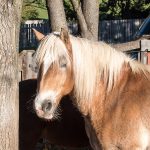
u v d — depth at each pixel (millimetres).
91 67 3785
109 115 3805
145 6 23812
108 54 3850
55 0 5535
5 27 3508
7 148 3604
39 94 3477
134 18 24391
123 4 24016
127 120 3727
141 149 3738
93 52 3809
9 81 3570
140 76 3867
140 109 3730
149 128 3727
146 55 5406
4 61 3531
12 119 3621
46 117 3482
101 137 3859
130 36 23125
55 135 4793
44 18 27922
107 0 24672
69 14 21531
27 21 24281
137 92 3783
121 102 3777
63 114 4723
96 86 3832
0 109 3566
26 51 5629
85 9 5898
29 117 4668
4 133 3582
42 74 3490
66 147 4926
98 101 3846
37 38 3840
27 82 4902
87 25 5883
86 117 3959
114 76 3830
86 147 4891
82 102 3830
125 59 3920
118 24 23203
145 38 5906
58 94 3572
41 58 3514
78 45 3754
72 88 3752
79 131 4730
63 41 3586
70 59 3646
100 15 24750
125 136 3736
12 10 3551
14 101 3633
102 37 23344
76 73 3734
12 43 3564
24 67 5613
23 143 4672
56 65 3506
